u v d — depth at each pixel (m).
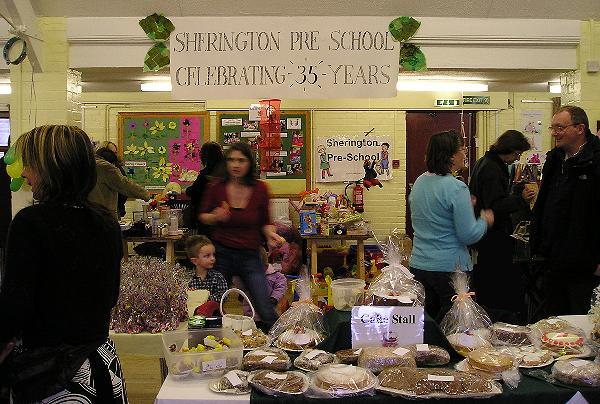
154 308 2.38
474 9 4.63
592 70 4.73
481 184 3.82
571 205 3.02
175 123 6.94
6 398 1.59
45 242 1.53
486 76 5.68
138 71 4.96
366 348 2.16
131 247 6.27
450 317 2.44
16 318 1.47
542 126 6.98
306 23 4.34
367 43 4.36
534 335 2.31
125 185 3.99
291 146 6.91
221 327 2.30
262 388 1.88
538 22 4.70
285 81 4.36
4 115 7.29
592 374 1.91
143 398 2.92
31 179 1.61
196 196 4.91
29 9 4.43
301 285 2.48
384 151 6.96
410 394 1.84
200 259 3.42
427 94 6.94
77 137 1.61
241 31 4.33
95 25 4.61
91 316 1.63
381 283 2.40
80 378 1.61
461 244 2.95
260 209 3.57
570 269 3.04
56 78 4.67
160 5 4.54
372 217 7.03
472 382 1.88
